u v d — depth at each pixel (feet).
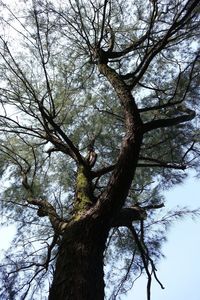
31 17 14.48
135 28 17.57
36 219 16.22
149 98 17.47
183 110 14.03
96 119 18.20
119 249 17.49
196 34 16.08
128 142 11.27
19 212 16.63
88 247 9.97
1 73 14.90
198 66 15.96
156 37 16.67
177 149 16.72
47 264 13.33
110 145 17.85
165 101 16.90
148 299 13.24
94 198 12.17
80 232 10.23
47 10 14.69
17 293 13.88
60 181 17.88
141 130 11.62
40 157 17.97
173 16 15.81
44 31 15.15
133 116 11.99
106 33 16.90
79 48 17.33
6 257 14.52
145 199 17.28
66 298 9.05
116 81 13.51
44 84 15.97
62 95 16.71
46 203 13.25
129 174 10.69
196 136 16.55
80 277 9.36
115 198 10.42
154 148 17.06
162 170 17.46
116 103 18.28
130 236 17.29
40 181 17.56
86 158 14.23
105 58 15.34
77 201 11.94
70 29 16.62
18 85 14.75
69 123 17.70
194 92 16.28
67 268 9.62
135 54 17.70
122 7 17.66
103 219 10.27
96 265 9.84
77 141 17.83
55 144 14.52
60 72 16.99
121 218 12.07
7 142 17.47
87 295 9.11
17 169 17.57
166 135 16.76
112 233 16.78
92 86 18.34
